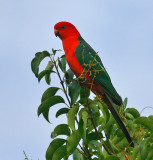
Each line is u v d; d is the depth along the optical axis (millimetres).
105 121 6730
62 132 6551
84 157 6531
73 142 5992
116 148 6871
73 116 6297
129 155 6461
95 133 6652
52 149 6188
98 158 6383
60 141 6199
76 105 6590
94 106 6793
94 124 6484
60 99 6785
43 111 6820
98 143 6453
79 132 5867
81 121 5965
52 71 7160
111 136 7086
